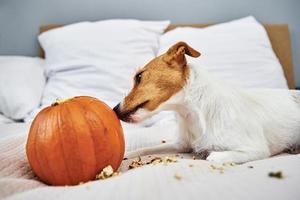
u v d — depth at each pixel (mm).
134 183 836
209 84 1323
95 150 1031
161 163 1062
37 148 1014
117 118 1156
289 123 1472
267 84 2354
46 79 2594
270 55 2494
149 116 1302
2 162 1122
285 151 1544
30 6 2904
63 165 1004
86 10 2920
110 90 2312
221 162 1169
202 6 2914
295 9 2896
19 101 2299
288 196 753
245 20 2760
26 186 955
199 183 837
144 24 2656
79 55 2424
